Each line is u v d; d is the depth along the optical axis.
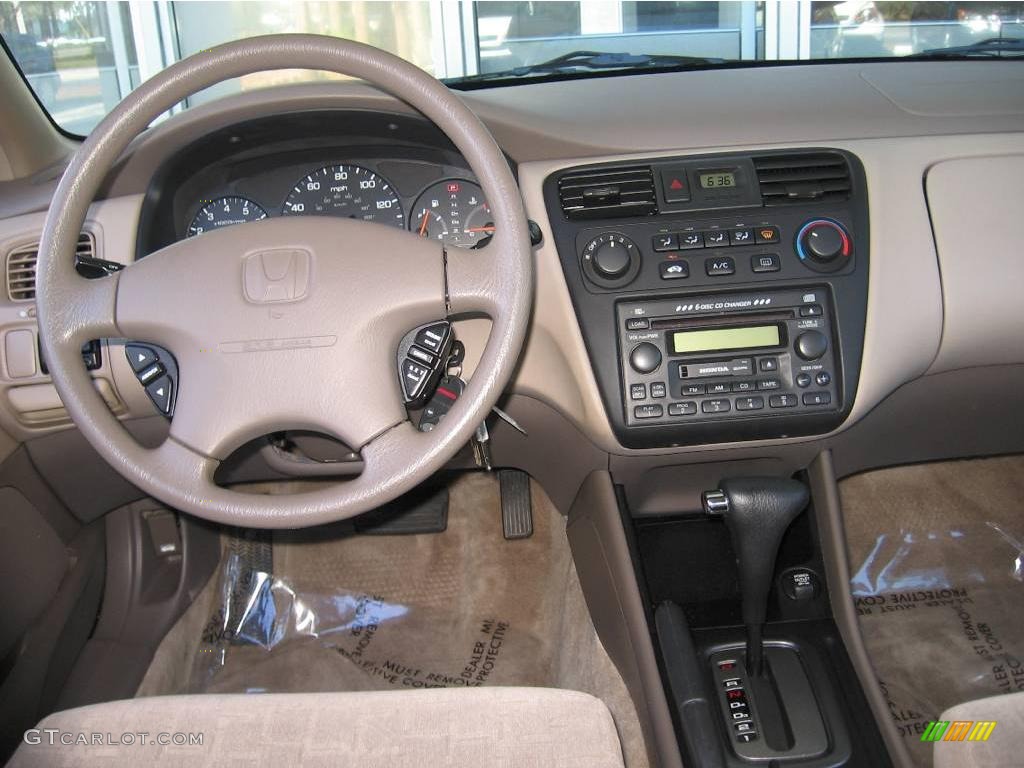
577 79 1.54
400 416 1.02
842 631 1.32
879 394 1.29
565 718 0.93
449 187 1.34
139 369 1.11
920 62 1.57
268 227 1.05
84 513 1.52
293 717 0.93
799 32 1.59
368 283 1.02
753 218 1.28
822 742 1.18
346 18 1.73
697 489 1.47
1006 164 1.31
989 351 1.32
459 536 1.91
